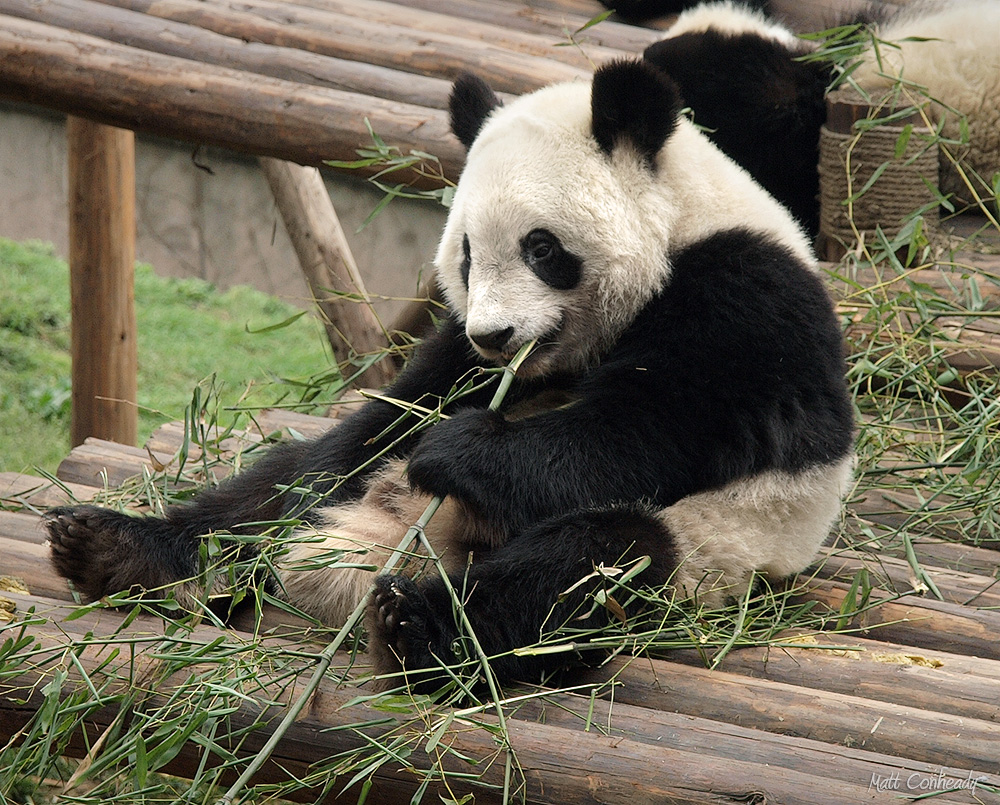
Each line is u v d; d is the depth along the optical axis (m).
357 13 11.78
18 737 5.32
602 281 6.20
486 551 6.01
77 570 6.18
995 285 8.96
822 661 5.55
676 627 5.52
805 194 10.62
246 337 19.30
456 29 11.64
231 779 5.14
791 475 5.90
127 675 5.28
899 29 10.89
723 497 5.91
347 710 5.01
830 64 10.30
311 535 5.87
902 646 5.78
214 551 5.68
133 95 9.80
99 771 4.84
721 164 6.62
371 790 4.86
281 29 10.77
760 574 6.07
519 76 10.40
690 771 4.57
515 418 6.90
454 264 6.66
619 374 6.02
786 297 5.95
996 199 8.77
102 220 12.47
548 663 5.40
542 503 5.73
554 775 4.67
